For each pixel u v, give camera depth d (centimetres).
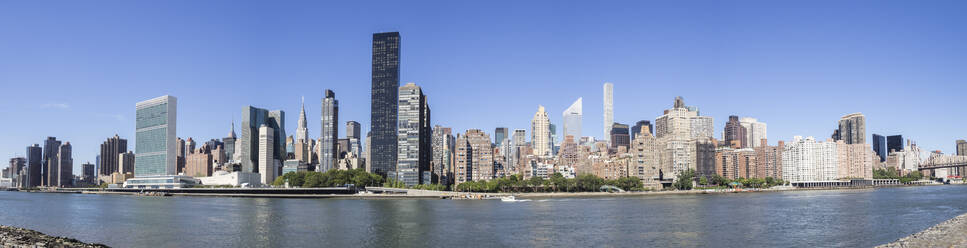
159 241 17950
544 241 17725
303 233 19750
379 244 17412
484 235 19088
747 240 17525
